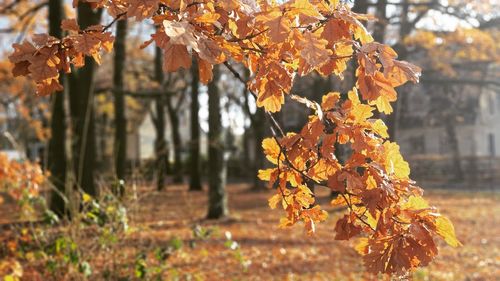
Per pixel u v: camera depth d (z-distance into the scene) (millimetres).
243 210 18078
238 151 49062
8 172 7672
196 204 18172
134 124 34312
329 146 2377
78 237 5977
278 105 2484
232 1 2137
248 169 42375
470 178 31672
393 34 16266
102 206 6375
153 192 7086
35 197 7719
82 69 13000
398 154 2514
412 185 2408
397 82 2197
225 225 13836
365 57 2189
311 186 3055
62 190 11789
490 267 9133
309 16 2105
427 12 15750
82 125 12836
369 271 2279
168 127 59812
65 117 12703
